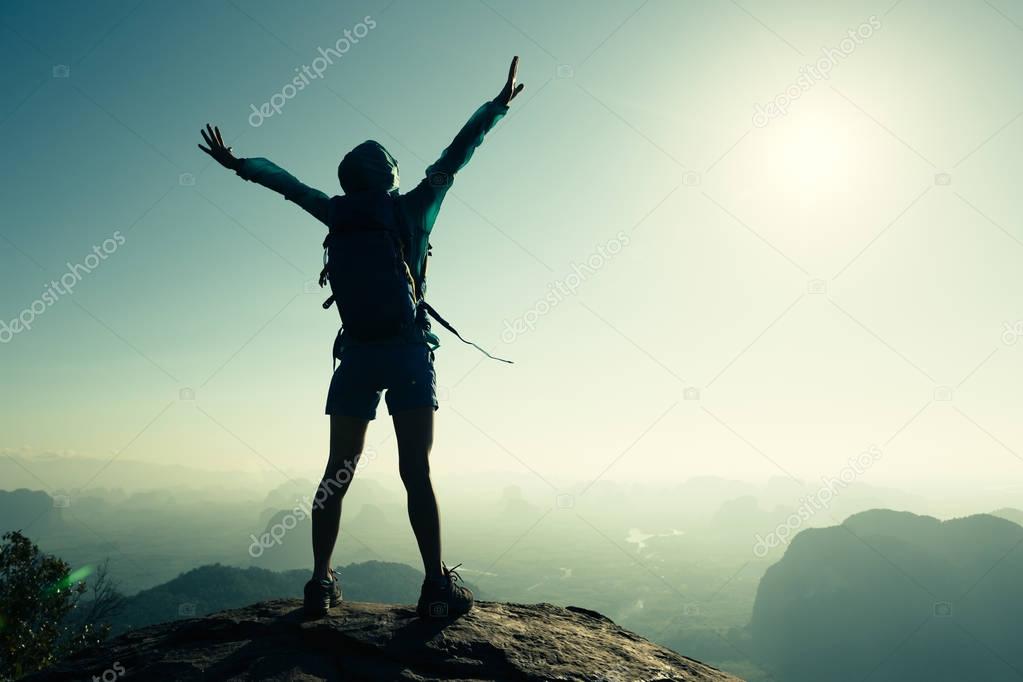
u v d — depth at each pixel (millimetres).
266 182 2992
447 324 2795
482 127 2836
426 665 2168
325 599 2648
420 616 2557
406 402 2596
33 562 11688
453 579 2689
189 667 2150
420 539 2570
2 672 10961
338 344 2824
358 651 2271
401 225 2678
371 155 2871
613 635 2818
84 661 2393
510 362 2848
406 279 2625
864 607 171875
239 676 2061
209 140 3014
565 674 2186
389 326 2586
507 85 2869
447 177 2773
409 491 2574
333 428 2730
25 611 11312
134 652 2416
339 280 2605
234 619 2607
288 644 2334
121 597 13953
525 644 2414
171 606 129750
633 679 2248
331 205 2730
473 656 2252
